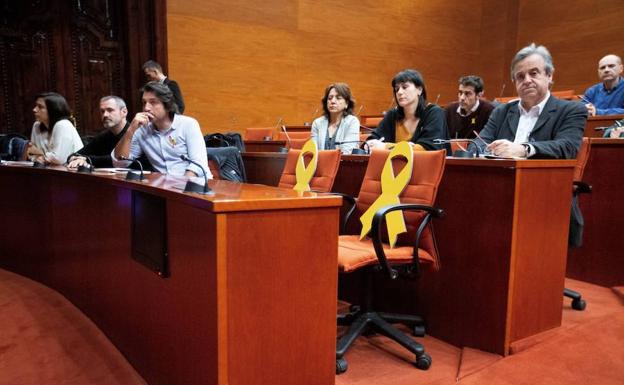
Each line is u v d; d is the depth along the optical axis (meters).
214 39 6.44
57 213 2.71
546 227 2.04
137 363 1.79
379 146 2.77
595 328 2.05
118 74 6.06
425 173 2.00
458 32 8.63
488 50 8.73
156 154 2.96
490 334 1.97
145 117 2.81
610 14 7.03
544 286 2.07
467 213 2.05
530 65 2.40
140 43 5.99
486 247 1.98
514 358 1.85
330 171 2.50
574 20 7.48
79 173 2.29
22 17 5.53
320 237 1.29
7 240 3.33
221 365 1.16
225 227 1.15
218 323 1.15
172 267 1.41
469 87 4.06
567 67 7.61
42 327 2.27
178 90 4.66
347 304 2.66
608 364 1.77
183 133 2.92
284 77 7.06
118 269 1.94
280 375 1.25
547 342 1.96
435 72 8.50
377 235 1.80
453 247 2.11
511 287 1.91
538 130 2.43
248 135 5.79
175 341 1.42
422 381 1.76
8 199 3.25
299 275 1.26
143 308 1.68
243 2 6.61
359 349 2.05
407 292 2.34
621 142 2.78
